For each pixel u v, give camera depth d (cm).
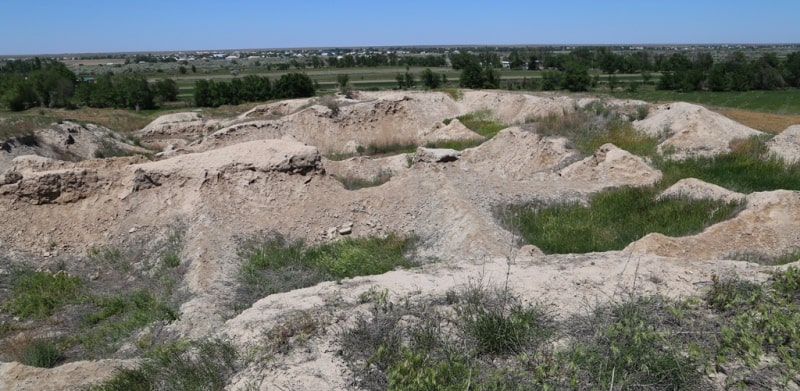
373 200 1314
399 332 535
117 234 1190
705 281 620
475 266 734
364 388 459
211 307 881
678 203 1215
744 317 506
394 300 615
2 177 1212
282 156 1340
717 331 504
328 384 468
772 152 1598
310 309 613
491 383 434
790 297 552
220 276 1016
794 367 440
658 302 565
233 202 1250
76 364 652
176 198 1252
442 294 620
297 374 483
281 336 545
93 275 1092
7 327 902
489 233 1080
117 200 1251
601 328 503
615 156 1523
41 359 772
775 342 479
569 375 446
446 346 501
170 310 874
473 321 532
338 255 1097
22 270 1084
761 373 447
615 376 439
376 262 1033
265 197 1279
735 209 1127
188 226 1180
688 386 430
